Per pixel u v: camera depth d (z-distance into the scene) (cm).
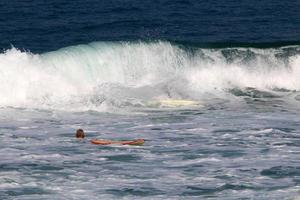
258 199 6506
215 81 11125
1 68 10319
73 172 7150
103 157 7600
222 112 9594
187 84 10806
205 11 16075
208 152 7756
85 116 9344
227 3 17062
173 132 8538
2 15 15438
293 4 17062
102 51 10950
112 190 6712
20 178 6969
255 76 11344
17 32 13900
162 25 14638
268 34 13988
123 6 16425
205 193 6644
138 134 8456
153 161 7481
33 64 10512
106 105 9831
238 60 11425
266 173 7112
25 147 7919
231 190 6706
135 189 6731
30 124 8912
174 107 9831
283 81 11388
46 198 6519
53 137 8319
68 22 14762
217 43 11662
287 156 7612
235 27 14562
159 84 10675
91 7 16312
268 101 10369
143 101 10019
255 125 8831
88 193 6644
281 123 8938
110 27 14388
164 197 6562
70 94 10238
